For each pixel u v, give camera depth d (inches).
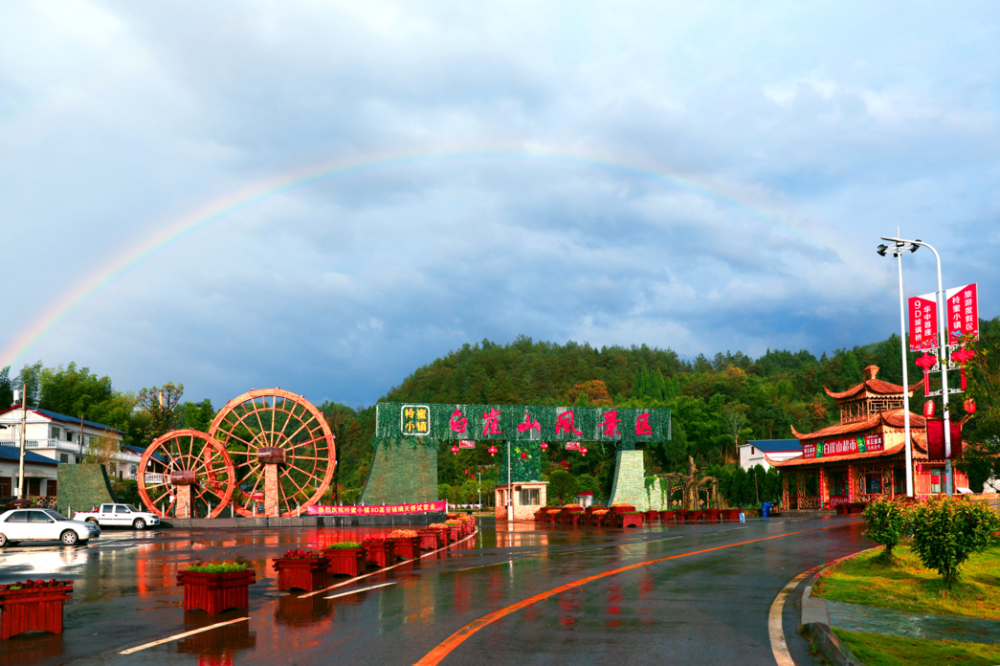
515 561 850.1
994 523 581.9
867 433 2154.3
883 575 672.4
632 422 2466.8
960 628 440.8
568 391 6294.3
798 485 2620.6
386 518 2151.8
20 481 1999.3
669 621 450.6
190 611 499.5
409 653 366.6
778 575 692.7
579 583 634.8
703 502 3560.5
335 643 393.1
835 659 345.1
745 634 412.2
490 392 6131.9
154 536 1571.1
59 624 434.0
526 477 2490.2
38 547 1242.6
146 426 3472.0
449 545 1144.8
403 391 7746.1
